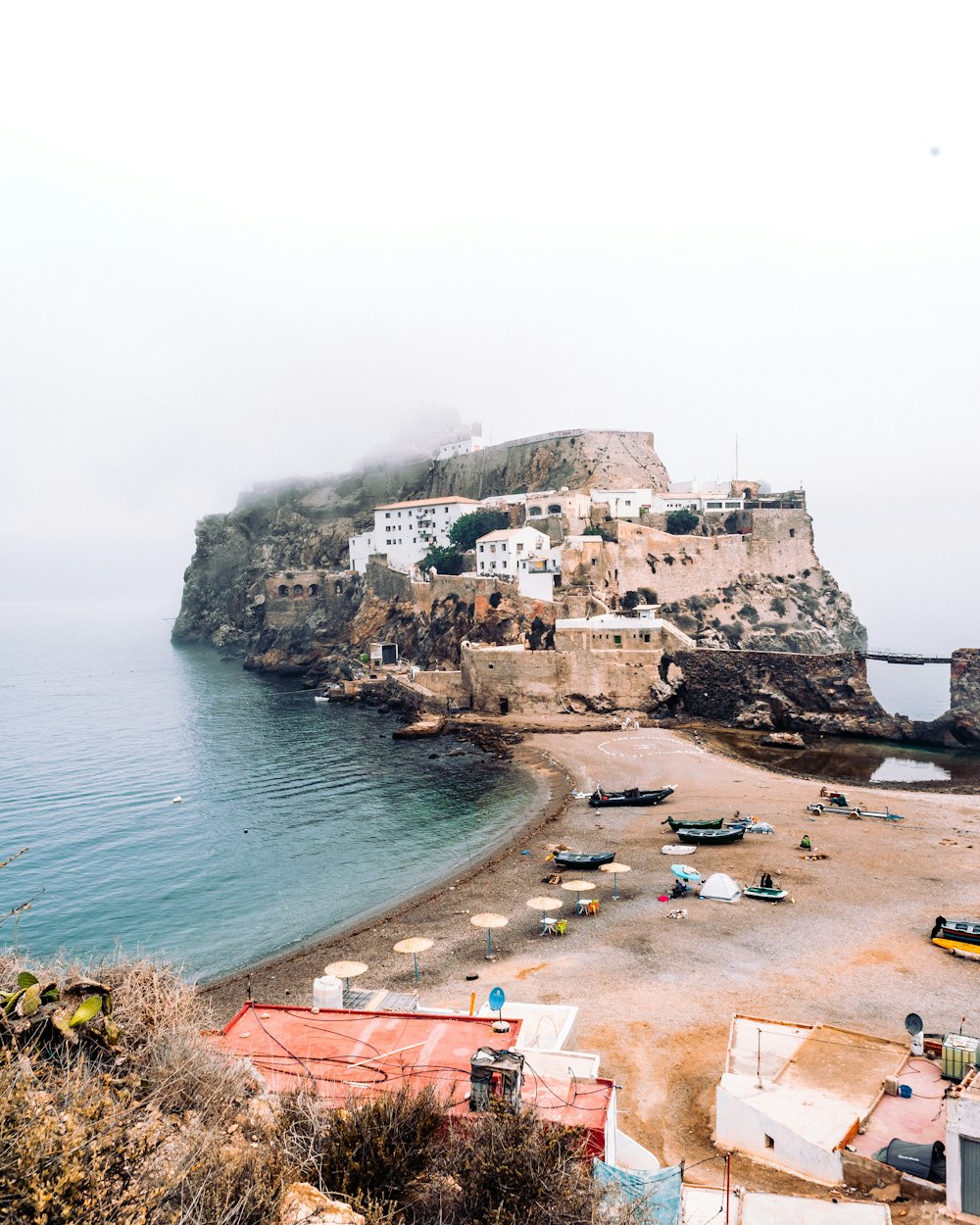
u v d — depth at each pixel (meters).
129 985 20.98
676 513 168.62
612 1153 20.53
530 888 55.19
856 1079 25.56
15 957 21.38
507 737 106.06
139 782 90.81
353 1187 15.19
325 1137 16.11
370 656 154.25
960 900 48.84
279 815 77.06
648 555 152.50
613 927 46.31
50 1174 10.98
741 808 72.06
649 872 56.03
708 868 56.22
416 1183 15.58
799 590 162.50
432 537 182.75
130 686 178.25
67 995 18.00
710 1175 22.73
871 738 108.44
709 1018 34.78
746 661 116.94
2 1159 10.66
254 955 47.47
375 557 173.25
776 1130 23.41
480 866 60.97
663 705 118.50
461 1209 15.02
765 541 163.12
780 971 39.34
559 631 119.81
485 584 136.38
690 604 152.50
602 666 118.62
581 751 98.06
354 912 53.66
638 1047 32.44
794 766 93.06
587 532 154.12
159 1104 15.95
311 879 60.47
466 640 134.12
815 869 54.84
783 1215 19.44
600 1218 15.00
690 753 96.44
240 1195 12.77
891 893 50.16
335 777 91.31
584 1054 22.53
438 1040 22.89
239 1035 22.95
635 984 38.56
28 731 124.81
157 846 68.38
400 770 93.38
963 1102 19.67
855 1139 22.81
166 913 54.19
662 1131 26.20
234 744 110.69
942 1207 19.81
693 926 45.78
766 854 58.84
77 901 56.44
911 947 42.00
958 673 106.38
